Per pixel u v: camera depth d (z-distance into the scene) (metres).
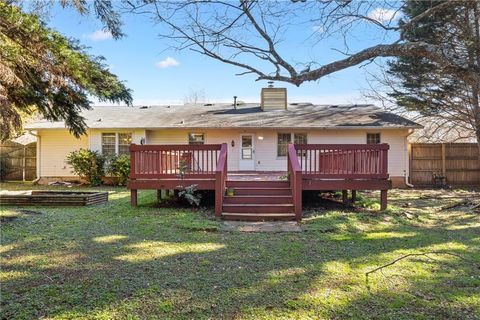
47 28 7.41
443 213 8.23
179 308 3.14
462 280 3.83
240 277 3.93
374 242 5.50
